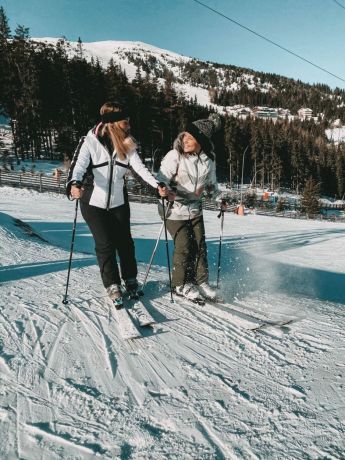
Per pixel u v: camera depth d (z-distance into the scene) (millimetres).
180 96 70875
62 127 49969
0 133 58156
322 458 1539
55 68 52031
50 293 3473
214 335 2744
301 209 52250
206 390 2039
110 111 2891
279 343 2641
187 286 3406
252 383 2115
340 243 16000
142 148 54312
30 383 2039
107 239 3037
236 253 11445
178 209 3359
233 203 47688
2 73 48750
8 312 2971
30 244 5910
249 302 3652
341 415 1821
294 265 10031
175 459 1525
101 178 2986
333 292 6461
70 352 2404
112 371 2207
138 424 1739
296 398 1969
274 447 1604
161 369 2248
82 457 1519
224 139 66250
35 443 1588
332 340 2693
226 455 1555
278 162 70062
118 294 2996
